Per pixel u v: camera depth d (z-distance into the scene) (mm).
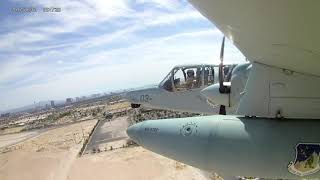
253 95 9156
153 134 10453
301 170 8703
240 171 9117
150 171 34844
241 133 9062
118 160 41469
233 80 12273
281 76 8664
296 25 5414
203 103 16578
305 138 8648
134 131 10969
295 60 7332
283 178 8969
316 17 5027
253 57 8234
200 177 29859
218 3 5207
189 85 16875
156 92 17859
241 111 9500
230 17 5633
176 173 32438
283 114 8914
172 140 9977
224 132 9242
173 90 17203
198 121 9859
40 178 41906
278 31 5824
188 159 9695
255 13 5277
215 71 16344
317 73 8008
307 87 8500
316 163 8633
